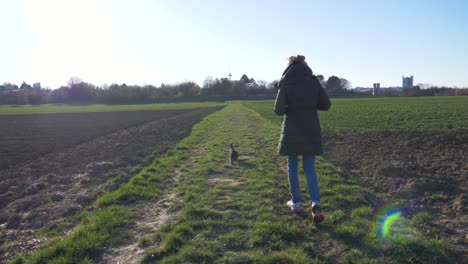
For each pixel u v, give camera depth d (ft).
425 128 66.28
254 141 53.52
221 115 132.46
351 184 25.98
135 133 79.61
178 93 510.99
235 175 30.19
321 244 16.17
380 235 16.39
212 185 26.86
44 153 52.42
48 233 18.90
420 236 16.24
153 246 16.48
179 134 70.33
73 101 472.44
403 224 17.90
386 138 52.54
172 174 31.63
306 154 18.79
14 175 36.24
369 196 23.29
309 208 20.86
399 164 31.83
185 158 39.91
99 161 42.01
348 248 15.61
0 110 279.49
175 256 15.02
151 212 21.36
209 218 19.21
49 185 30.48
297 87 18.93
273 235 16.75
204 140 57.31
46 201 25.07
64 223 20.25
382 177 28.04
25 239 18.54
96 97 480.64
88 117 162.81
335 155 39.45
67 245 16.30
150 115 163.32
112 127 102.06
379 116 102.22
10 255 16.60
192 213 20.08
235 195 23.71
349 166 33.19
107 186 27.66
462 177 26.84
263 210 20.31
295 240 16.53
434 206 20.98
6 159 47.73
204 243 16.22
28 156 49.88
